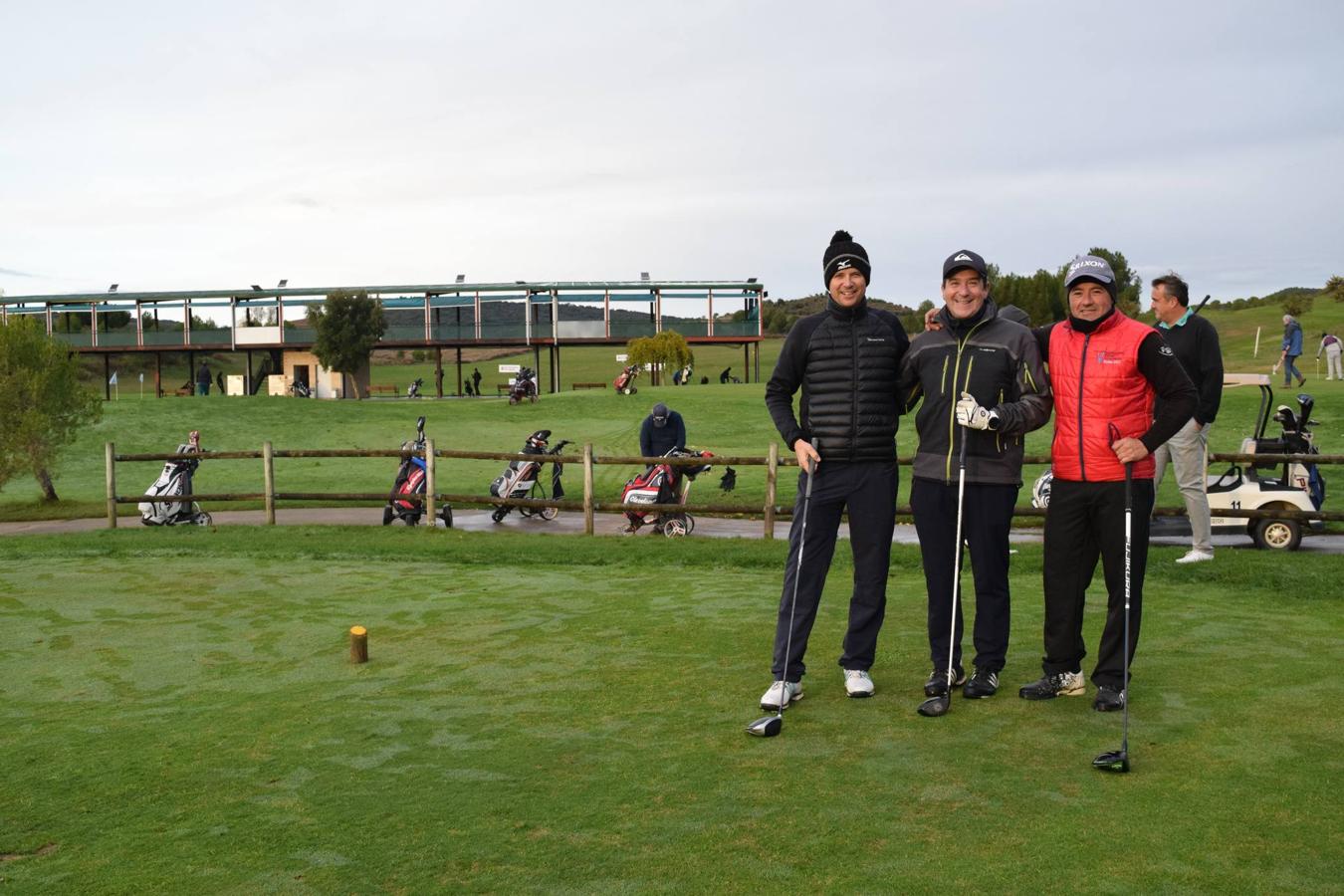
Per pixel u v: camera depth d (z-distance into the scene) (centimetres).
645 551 1015
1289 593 698
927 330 504
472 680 537
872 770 381
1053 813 334
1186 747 391
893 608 675
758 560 948
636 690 504
